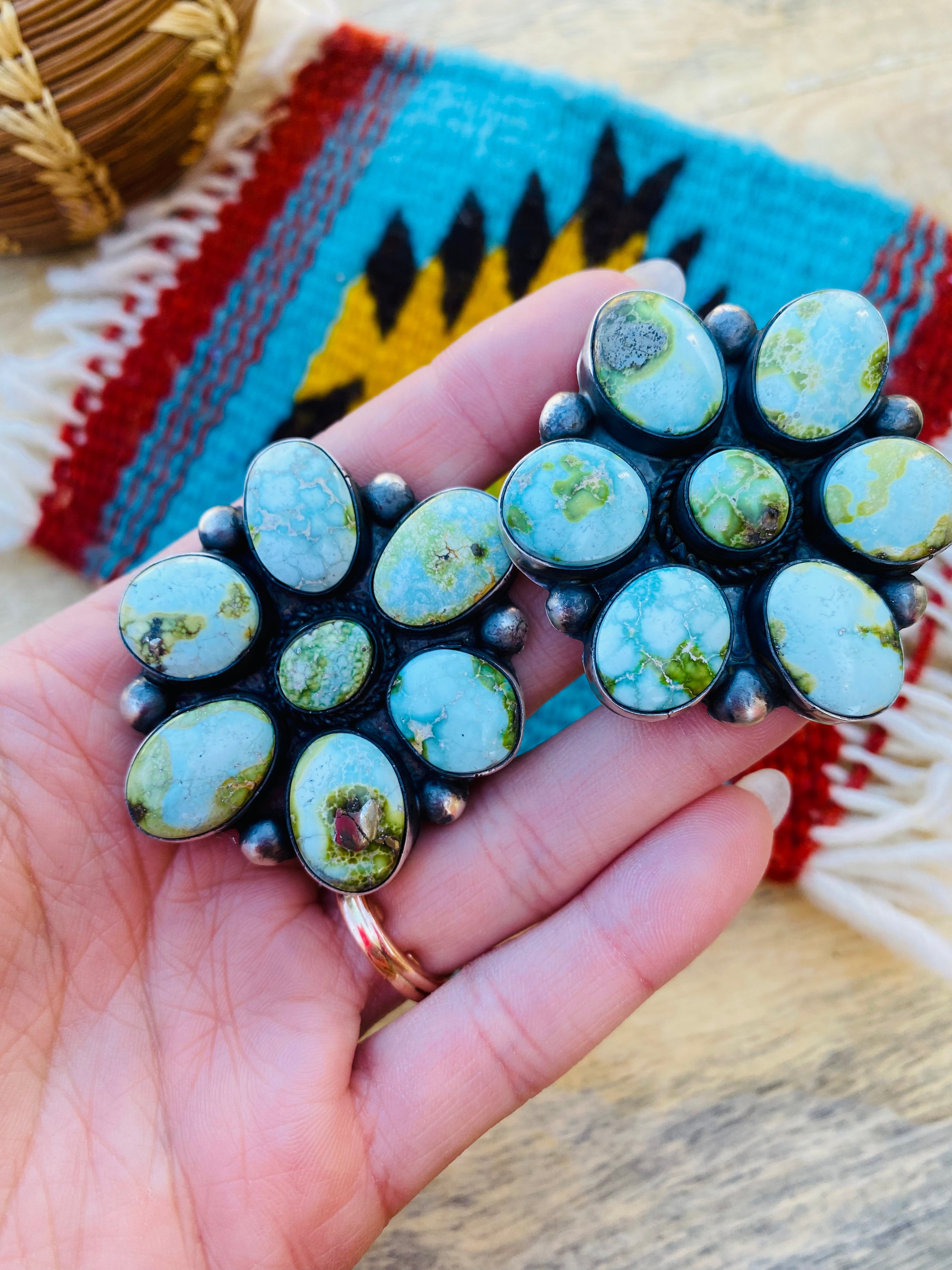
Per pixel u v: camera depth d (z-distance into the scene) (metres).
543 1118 0.15
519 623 0.12
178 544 0.14
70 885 0.12
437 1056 0.12
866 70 0.18
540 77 0.17
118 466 0.17
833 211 0.17
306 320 0.17
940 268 0.16
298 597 0.12
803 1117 0.15
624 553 0.11
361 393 0.17
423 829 0.12
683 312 0.11
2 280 0.17
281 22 0.18
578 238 0.17
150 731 0.12
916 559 0.11
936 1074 0.15
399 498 0.12
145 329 0.17
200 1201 0.11
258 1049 0.12
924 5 0.18
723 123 0.18
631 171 0.17
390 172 0.17
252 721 0.12
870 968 0.15
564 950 0.12
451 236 0.17
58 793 0.12
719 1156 0.14
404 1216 0.14
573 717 0.16
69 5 0.14
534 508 0.11
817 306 0.11
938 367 0.16
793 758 0.15
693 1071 0.15
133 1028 0.12
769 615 0.11
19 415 0.17
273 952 0.12
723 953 0.15
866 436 0.11
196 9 0.14
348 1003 0.12
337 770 0.11
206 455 0.17
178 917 0.12
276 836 0.12
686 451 0.11
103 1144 0.11
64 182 0.15
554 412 0.11
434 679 0.11
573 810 0.12
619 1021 0.12
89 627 0.13
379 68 0.18
